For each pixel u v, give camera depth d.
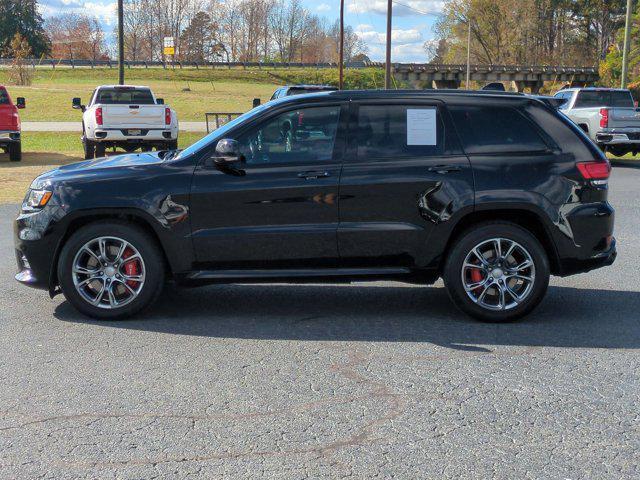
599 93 22.44
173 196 5.75
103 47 135.00
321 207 5.78
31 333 5.54
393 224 5.81
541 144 5.91
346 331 5.65
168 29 136.25
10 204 12.59
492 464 3.47
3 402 4.21
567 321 5.96
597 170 5.89
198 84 95.00
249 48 139.75
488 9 101.75
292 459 3.52
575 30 116.62
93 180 5.80
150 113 19.88
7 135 20.19
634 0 74.75
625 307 6.43
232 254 5.81
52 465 3.45
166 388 4.43
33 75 89.56
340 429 3.86
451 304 6.52
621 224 10.90
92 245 5.86
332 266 5.88
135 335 5.52
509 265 5.88
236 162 5.80
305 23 142.62
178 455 3.55
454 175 5.79
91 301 5.87
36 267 5.87
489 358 5.02
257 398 4.28
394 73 94.25
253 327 5.75
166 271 5.98
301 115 5.88
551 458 3.54
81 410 4.10
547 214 5.79
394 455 3.56
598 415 4.06
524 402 4.24
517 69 95.81
